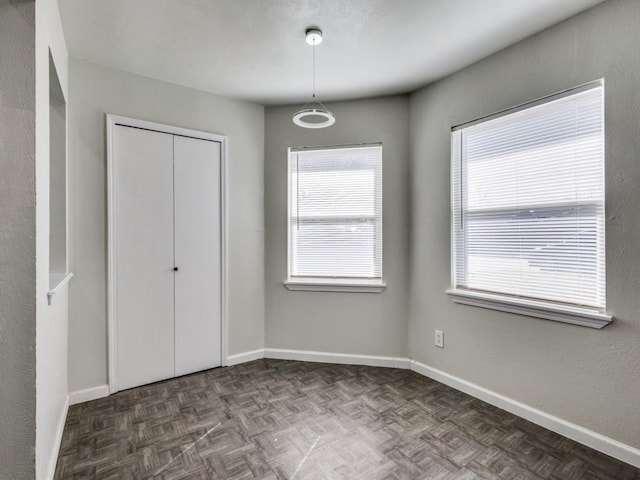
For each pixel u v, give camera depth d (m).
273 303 3.33
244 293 3.22
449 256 2.71
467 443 1.96
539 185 2.18
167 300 2.81
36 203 1.31
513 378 2.28
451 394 2.56
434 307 2.83
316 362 3.23
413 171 3.01
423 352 2.94
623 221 1.80
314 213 3.28
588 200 1.96
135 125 2.63
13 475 1.29
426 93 2.88
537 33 2.14
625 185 1.79
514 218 2.31
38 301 1.34
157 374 2.77
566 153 2.05
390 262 3.10
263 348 3.34
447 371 2.73
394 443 1.96
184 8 1.90
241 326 3.21
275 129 3.31
